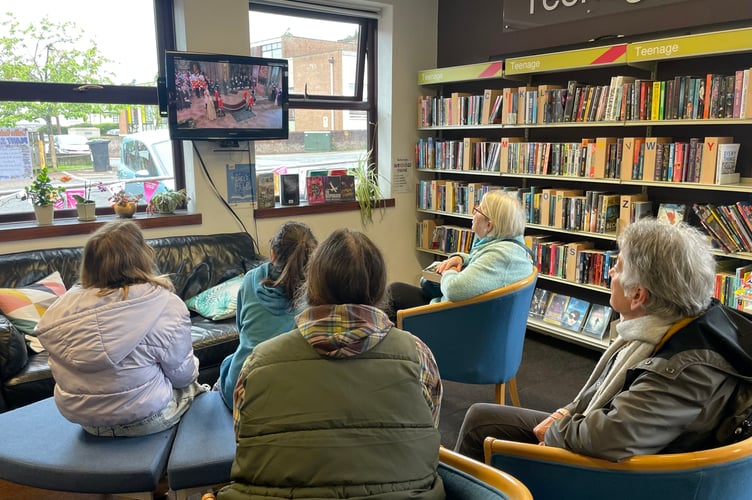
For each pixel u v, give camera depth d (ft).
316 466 3.23
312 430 3.31
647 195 11.23
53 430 5.97
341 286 3.70
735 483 3.77
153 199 11.92
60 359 5.45
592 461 4.10
